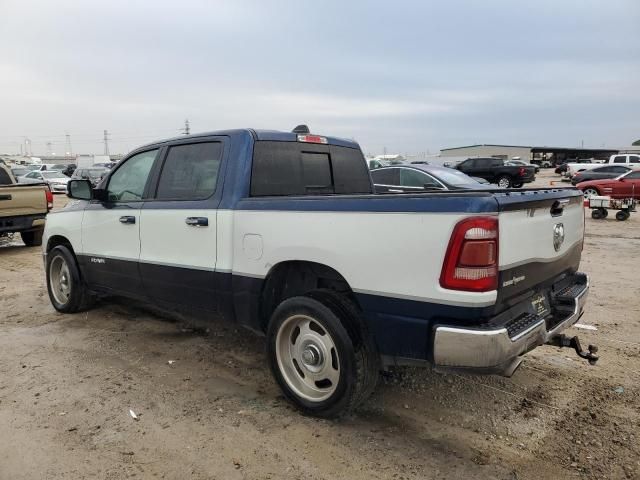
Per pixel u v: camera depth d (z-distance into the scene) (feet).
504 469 9.58
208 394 12.54
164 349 15.58
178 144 14.66
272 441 10.44
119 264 16.11
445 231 9.02
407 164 38.24
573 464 9.73
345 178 15.92
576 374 13.74
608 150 310.65
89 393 12.55
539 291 11.07
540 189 11.07
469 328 8.94
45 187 37.11
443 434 10.78
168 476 9.29
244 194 12.69
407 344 9.80
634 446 10.31
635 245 36.94
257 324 12.51
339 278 11.16
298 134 14.61
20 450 10.09
